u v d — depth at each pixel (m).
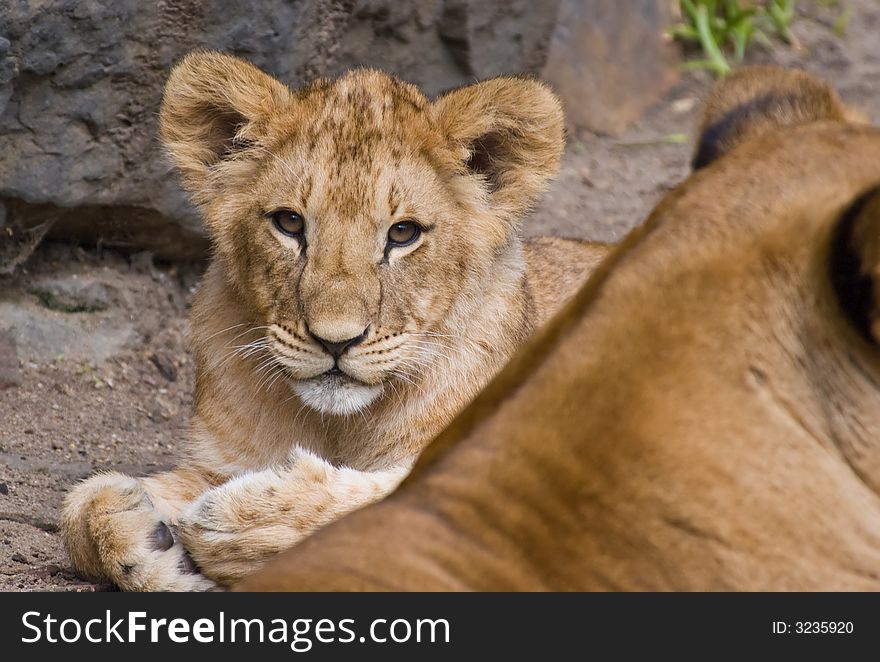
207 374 9.18
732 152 4.47
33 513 9.02
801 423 4.04
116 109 10.76
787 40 17.94
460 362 8.86
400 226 8.34
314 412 9.00
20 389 10.73
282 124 8.54
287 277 8.27
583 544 3.81
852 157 4.29
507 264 9.22
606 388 3.96
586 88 15.80
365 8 12.36
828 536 3.96
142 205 11.35
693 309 4.05
